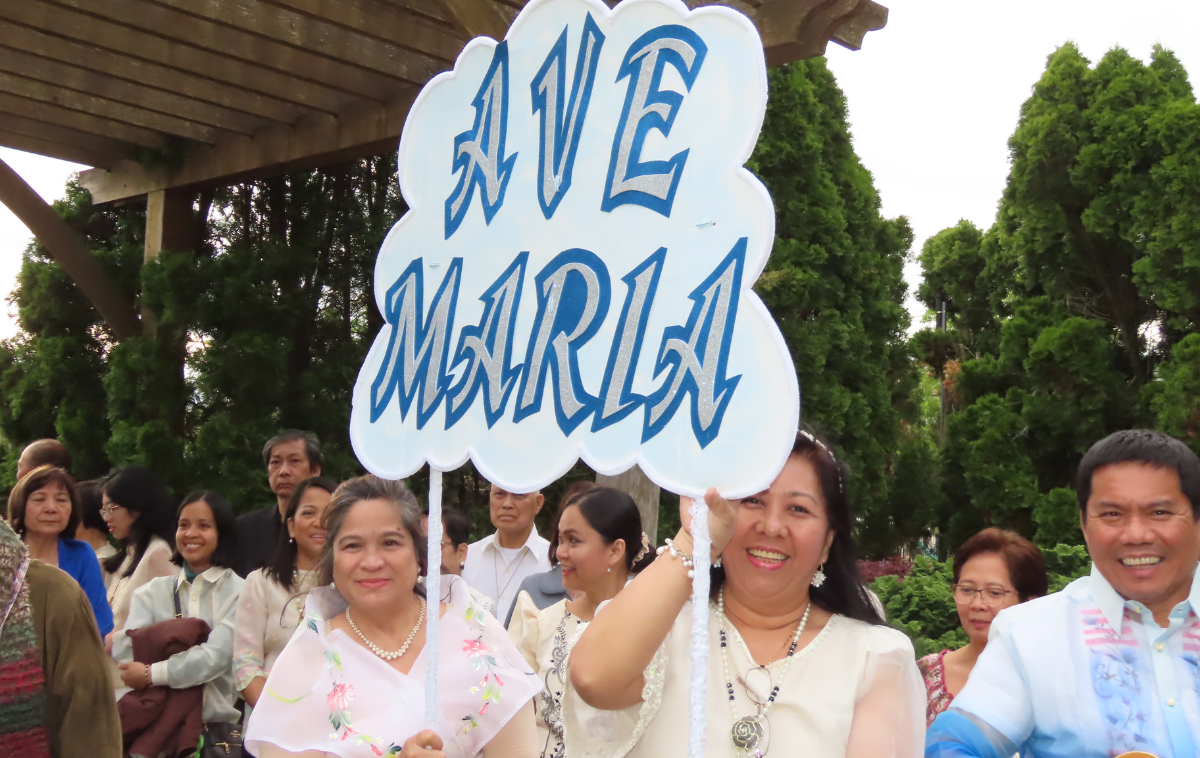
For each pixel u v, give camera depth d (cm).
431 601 221
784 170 1210
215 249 903
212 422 789
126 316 849
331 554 244
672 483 176
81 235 947
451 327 219
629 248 189
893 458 1473
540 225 205
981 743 196
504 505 457
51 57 656
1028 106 1625
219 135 807
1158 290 1405
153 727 362
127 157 857
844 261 1252
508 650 254
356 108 725
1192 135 1396
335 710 232
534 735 248
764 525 181
